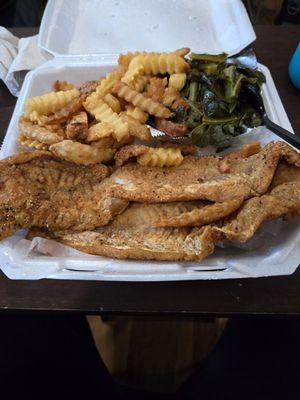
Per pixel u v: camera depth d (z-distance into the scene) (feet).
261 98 1.07
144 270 0.77
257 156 0.89
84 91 1.06
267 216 0.78
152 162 0.92
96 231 0.85
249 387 0.87
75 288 0.82
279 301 0.79
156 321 1.27
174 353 1.21
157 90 1.05
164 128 1.02
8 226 0.81
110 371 1.17
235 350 0.93
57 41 1.31
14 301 0.80
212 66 1.07
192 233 0.80
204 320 1.26
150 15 1.44
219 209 0.79
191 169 0.92
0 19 1.78
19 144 1.00
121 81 1.04
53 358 0.91
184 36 1.36
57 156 0.91
